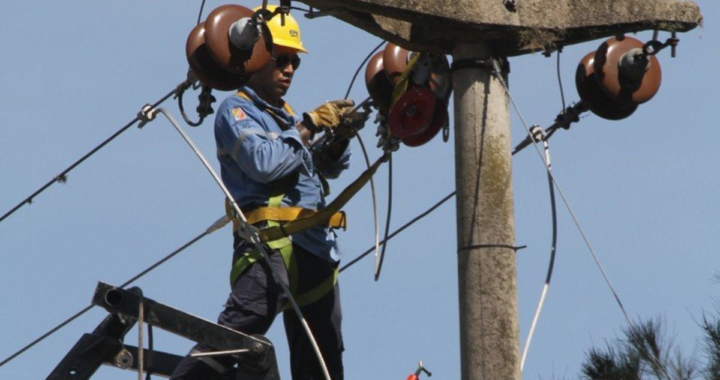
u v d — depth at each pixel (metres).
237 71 21.59
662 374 21.48
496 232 20.55
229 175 22.70
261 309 21.98
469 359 20.17
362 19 21.30
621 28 21.92
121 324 21.61
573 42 21.95
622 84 22.70
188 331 20.52
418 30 21.69
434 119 21.92
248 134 22.17
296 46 23.44
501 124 20.98
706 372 21.52
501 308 20.27
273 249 22.20
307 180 22.75
